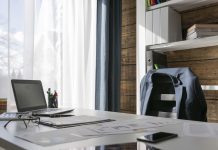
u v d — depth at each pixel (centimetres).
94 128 82
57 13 221
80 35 235
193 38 192
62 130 78
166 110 165
